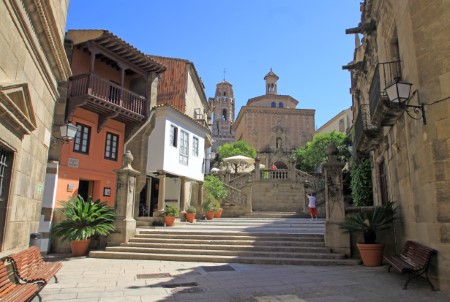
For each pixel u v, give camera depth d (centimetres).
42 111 746
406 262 722
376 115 952
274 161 4931
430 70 695
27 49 618
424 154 705
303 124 6638
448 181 643
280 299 595
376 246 935
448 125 652
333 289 667
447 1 679
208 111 3148
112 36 1535
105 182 1691
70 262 1027
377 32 1159
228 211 2308
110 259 1088
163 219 1636
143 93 1852
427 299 589
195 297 612
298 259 992
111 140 1753
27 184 675
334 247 1041
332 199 1077
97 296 623
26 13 595
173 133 1888
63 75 849
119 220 1221
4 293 455
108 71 1773
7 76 545
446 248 633
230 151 5191
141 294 636
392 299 591
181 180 1958
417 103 725
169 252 1112
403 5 805
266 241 1159
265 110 6644
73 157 1539
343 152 3559
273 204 2806
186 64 2273
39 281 580
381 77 1091
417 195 761
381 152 1268
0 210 568
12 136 572
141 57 1739
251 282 738
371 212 978
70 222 1171
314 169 4503
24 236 671
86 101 1466
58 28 766
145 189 2025
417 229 769
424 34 716
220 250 1116
